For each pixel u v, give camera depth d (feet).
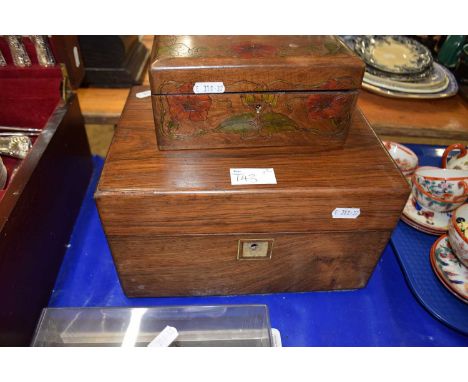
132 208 1.73
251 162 1.90
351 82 1.80
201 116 1.85
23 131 2.71
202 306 1.96
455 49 3.12
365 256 2.07
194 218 1.80
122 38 2.86
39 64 2.49
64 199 2.41
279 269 2.10
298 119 1.90
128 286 2.12
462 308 2.06
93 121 2.84
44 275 2.10
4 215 1.72
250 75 1.73
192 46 1.83
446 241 2.29
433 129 2.57
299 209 1.81
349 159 1.95
